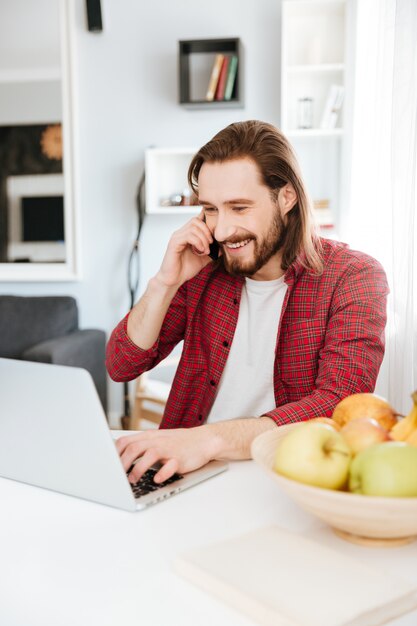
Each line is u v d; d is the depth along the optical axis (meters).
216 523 0.77
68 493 0.87
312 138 3.29
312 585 0.59
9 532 0.76
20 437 0.90
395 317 2.17
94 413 0.80
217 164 1.25
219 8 3.39
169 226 3.54
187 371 1.50
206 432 0.99
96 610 0.58
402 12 2.07
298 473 0.68
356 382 1.20
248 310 1.45
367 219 2.55
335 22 3.24
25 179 3.61
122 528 0.76
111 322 3.64
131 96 3.50
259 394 1.44
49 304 3.47
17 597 0.61
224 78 3.23
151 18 3.45
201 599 0.60
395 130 2.11
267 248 1.31
